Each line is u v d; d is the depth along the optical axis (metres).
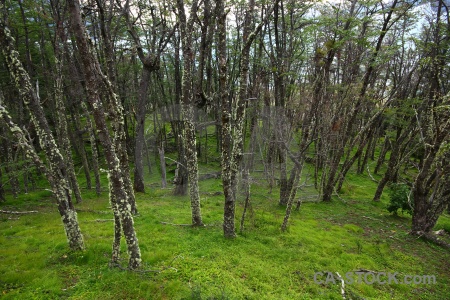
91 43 4.91
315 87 8.06
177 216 8.25
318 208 10.72
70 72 12.45
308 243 6.83
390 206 9.82
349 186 14.54
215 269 5.14
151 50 12.97
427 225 8.05
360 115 13.98
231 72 14.76
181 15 6.79
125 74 16.45
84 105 11.98
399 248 7.19
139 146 11.28
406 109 12.88
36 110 5.00
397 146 12.34
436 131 7.49
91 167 18.42
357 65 11.26
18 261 5.27
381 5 9.66
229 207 6.51
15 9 11.03
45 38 12.32
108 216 8.33
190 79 6.95
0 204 10.65
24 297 4.16
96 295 4.27
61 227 7.36
